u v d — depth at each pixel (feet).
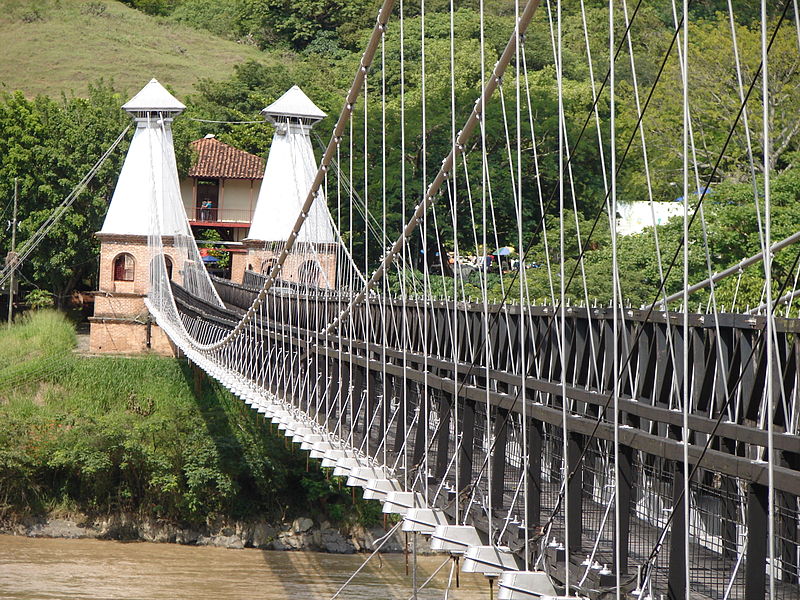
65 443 204.74
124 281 284.82
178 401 234.38
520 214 51.62
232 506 204.03
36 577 170.50
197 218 360.69
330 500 205.05
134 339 276.41
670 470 48.14
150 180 285.23
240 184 364.38
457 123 254.06
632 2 264.93
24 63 612.29
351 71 481.05
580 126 246.27
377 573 178.81
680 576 39.09
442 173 73.05
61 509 203.10
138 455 203.10
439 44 397.19
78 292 338.13
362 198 260.01
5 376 234.99
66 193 311.47
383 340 83.87
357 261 256.32
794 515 41.57
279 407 114.62
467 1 422.41
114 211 283.79
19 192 308.81
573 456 48.78
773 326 38.04
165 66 620.49
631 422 46.42
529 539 51.98
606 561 46.14
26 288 320.29
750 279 148.66
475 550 56.13
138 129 288.92
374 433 93.76
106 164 314.55
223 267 364.58
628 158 217.15
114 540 201.26
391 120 267.18
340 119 97.96
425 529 68.08
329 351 100.73
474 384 67.67
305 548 201.16
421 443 73.87
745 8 196.85
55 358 243.19
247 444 207.41
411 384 81.41
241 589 166.61
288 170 292.20
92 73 609.83
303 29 585.22
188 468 202.90
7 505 201.36
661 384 48.39
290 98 291.58
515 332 66.54
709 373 45.55
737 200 163.32
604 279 167.32
